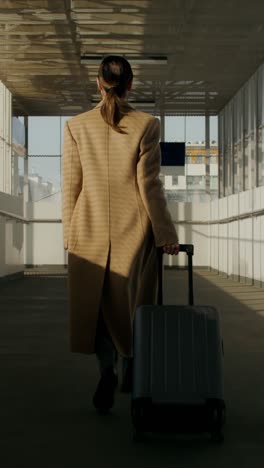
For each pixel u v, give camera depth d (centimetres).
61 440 383
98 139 407
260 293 1630
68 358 682
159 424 372
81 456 354
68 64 2164
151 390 373
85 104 2847
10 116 2550
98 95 2662
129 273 399
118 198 403
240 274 2173
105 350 414
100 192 404
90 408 459
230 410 456
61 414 443
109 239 400
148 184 400
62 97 2723
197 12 1612
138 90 2594
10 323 995
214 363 380
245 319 1054
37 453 360
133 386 379
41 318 1061
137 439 380
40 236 2986
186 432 373
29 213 2989
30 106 2900
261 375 588
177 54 2023
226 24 1716
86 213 406
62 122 3022
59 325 969
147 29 1761
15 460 348
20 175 2945
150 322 387
